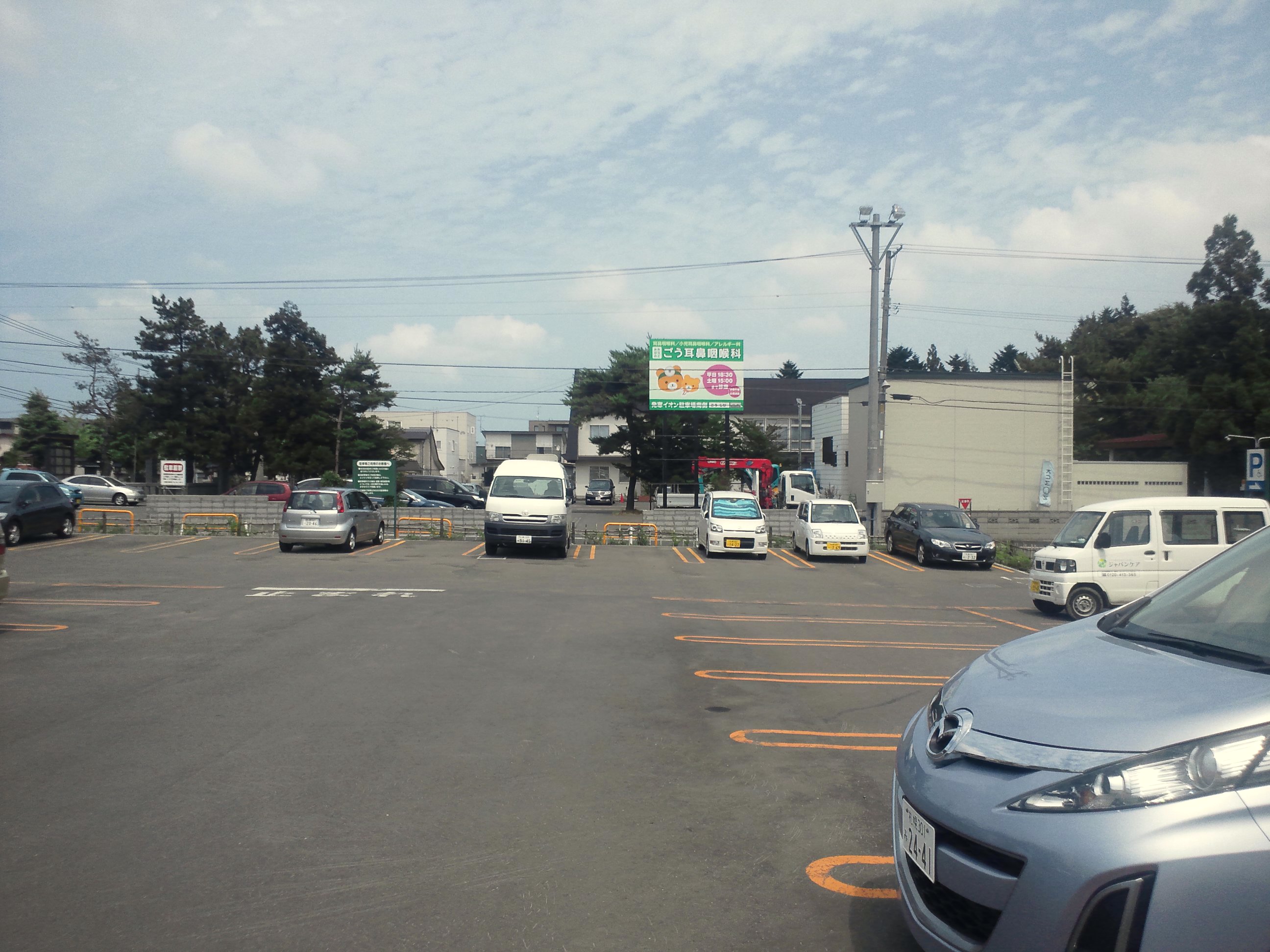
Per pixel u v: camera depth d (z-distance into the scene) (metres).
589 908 3.83
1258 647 3.25
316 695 7.60
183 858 4.29
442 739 6.36
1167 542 13.32
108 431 46.50
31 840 4.49
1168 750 2.62
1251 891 2.34
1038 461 36.53
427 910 3.78
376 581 16.41
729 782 5.54
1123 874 2.43
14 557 19.97
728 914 3.79
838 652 10.35
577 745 6.29
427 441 72.75
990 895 2.67
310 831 4.64
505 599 14.32
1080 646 3.60
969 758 2.98
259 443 45.22
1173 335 50.00
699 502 38.03
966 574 21.36
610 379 44.91
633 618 12.73
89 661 8.93
